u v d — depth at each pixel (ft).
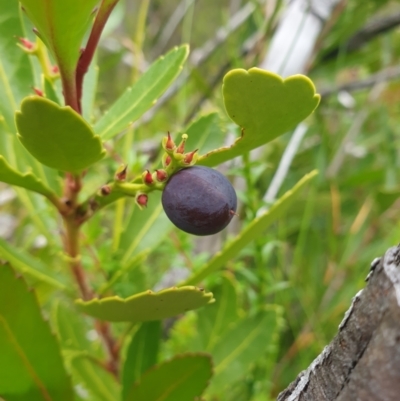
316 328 0.61
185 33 0.76
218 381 0.46
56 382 0.33
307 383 0.21
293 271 0.62
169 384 0.34
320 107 0.87
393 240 0.64
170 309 0.28
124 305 0.28
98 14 0.26
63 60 0.25
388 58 0.95
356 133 0.83
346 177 0.82
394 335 0.16
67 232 0.34
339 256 0.76
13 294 0.30
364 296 0.18
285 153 0.64
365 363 0.17
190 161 0.26
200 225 0.25
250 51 0.75
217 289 0.49
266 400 0.52
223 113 0.66
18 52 0.37
